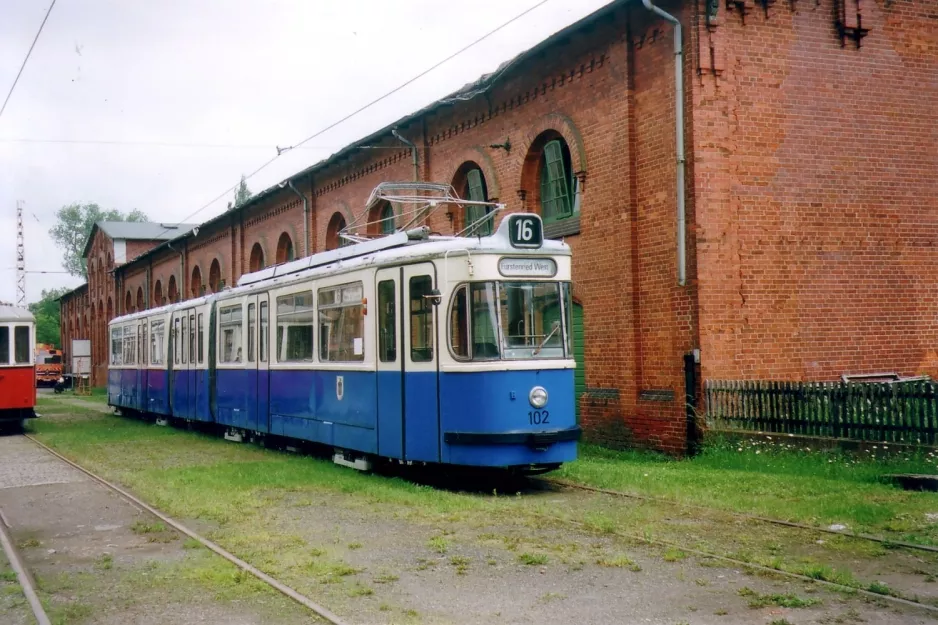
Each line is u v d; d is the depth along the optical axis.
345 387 13.35
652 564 7.42
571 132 16.52
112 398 30.72
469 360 11.02
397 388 12.02
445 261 11.34
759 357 14.08
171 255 44.09
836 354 14.68
